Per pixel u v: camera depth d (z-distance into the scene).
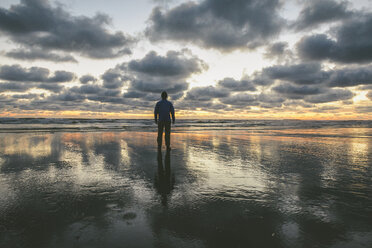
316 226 1.73
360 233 1.62
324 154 5.06
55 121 30.89
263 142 7.48
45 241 1.50
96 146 6.20
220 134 11.37
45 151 5.29
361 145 6.66
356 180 2.99
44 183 2.79
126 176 3.16
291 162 4.16
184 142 7.47
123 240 1.51
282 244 1.48
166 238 1.54
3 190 2.52
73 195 2.37
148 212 1.97
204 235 1.59
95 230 1.64
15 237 1.54
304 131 14.18
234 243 1.49
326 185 2.77
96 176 3.14
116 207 2.07
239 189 2.62
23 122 27.16
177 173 3.35
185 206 2.11
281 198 2.33
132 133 11.48
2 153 4.98
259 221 1.81
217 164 3.99
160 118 5.75
